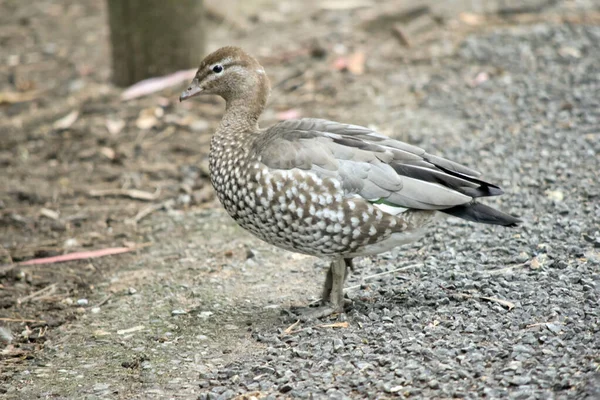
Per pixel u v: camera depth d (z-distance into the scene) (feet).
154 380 26.61
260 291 32.45
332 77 53.47
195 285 33.37
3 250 37.68
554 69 50.90
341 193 27.84
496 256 32.40
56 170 45.34
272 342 28.17
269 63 56.13
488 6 62.13
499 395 23.16
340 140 28.71
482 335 26.50
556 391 22.99
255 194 28.73
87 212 41.14
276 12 65.21
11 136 49.03
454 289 29.96
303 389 24.57
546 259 31.48
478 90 49.39
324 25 61.87
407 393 23.80
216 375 26.32
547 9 61.93
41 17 67.41
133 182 43.83
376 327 27.94
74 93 53.93
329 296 30.35
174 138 48.16
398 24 60.44
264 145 29.19
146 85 52.70
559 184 37.73
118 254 37.09
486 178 38.81
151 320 30.89
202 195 41.88
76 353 29.04
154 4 51.49
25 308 32.81
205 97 52.42
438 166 28.48
